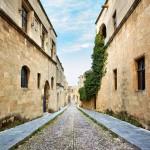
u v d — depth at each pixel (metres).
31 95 16.06
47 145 7.38
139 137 8.10
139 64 12.38
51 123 14.93
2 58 10.46
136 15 12.12
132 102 12.80
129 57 13.52
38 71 18.64
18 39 12.95
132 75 12.73
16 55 12.59
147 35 10.45
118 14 17.20
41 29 20.19
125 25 14.52
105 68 23.48
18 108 12.89
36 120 15.60
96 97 28.52
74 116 22.14
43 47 22.81
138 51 11.78
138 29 11.80
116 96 17.39
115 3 18.42
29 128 10.90
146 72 10.53
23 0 14.39
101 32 25.94
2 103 10.40
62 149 6.75
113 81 19.03
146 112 10.46
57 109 32.47
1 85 10.31
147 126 10.27
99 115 20.28
